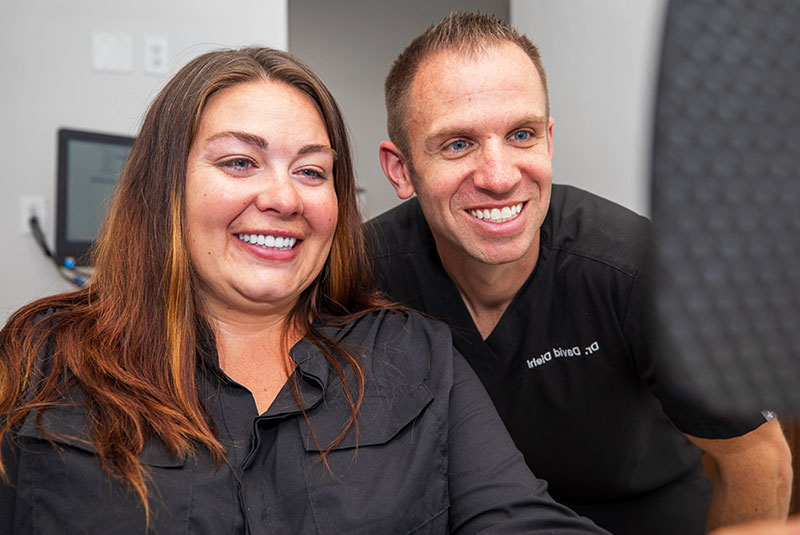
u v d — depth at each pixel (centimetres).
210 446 98
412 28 471
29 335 106
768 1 21
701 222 20
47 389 99
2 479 95
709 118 20
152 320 107
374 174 469
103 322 107
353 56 466
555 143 261
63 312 110
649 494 160
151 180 109
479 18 126
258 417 102
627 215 141
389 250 152
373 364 112
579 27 240
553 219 143
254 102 107
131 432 96
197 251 108
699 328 20
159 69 244
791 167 20
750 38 21
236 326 113
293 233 108
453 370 114
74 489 93
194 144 107
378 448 103
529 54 128
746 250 20
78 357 102
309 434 103
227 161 106
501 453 108
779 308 20
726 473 135
